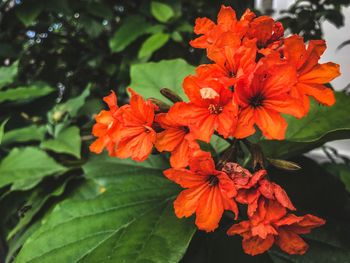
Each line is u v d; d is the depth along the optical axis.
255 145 0.20
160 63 0.30
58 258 0.20
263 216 0.18
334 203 0.25
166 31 0.41
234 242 0.23
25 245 0.21
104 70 0.50
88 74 0.51
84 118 0.41
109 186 0.25
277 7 0.59
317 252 0.22
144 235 0.20
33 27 0.48
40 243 0.21
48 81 0.50
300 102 0.17
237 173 0.18
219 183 0.18
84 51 0.51
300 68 0.19
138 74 0.30
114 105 0.21
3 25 0.45
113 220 0.21
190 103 0.18
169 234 0.20
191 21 0.47
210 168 0.18
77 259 0.19
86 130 0.37
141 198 0.23
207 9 0.47
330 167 0.34
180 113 0.18
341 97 0.26
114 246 0.20
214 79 0.18
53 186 0.30
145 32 0.42
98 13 0.44
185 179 0.18
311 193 0.25
